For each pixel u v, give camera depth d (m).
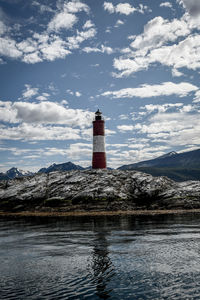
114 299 16.50
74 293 17.58
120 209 85.81
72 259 26.17
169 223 51.66
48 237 39.75
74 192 99.50
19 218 76.38
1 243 35.72
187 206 85.19
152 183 100.12
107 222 56.78
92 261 25.14
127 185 101.50
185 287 18.08
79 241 35.47
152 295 16.94
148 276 20.39
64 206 92.31
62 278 20.56
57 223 58.62
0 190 118.88
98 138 114.88
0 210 100.44
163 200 89.44
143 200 92.81
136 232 41.34
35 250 30.92
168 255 26.39
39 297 17.02
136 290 17.80
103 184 100.94
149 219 60.66
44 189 107.38
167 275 20.48
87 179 106.94
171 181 107.06
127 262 24.31
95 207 87.56
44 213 87.75
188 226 46.66
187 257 25.44
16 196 106.25
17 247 32.84
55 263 24.91
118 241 34.34
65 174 119.25
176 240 33.91
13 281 20.09
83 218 68.62
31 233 44.53
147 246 30.78
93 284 19.11
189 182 105.44
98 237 38.00
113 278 20.22
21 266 24.19
